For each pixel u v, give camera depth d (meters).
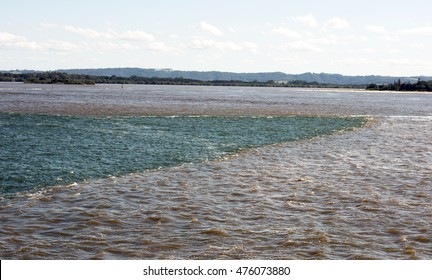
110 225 17.47
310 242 15.99
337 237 16.47
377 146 36.41
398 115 66.62
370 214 18.92
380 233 16.88
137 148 33.31
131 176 25.17
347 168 27.64
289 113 63.56
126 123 46.81
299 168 27.58
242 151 33.22
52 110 57.16
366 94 169.62
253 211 19.22
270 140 38.56
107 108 62.41
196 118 53.38
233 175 25.66
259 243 15.91
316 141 38.56
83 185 23.14
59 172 25.69
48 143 34.09
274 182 24.09
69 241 15.93
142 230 16.98
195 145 35.25
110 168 27.02
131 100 82.38
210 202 20.42
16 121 45.34
